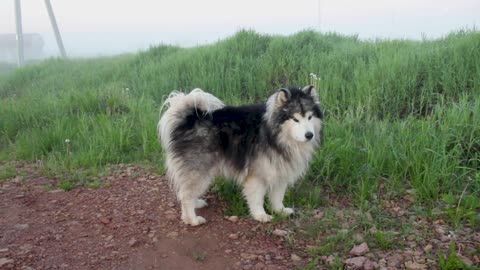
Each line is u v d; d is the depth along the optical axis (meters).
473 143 4.94
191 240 3.86
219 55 9.84
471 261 3.22
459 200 3.98
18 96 11.47
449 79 6.63
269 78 8.60
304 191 4.70
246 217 4.29
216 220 4.27
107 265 3.48
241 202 4.50
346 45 10.18
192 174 4.09
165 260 3.55
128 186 5.14
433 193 4.23
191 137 4.10
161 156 5.96
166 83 9.05
